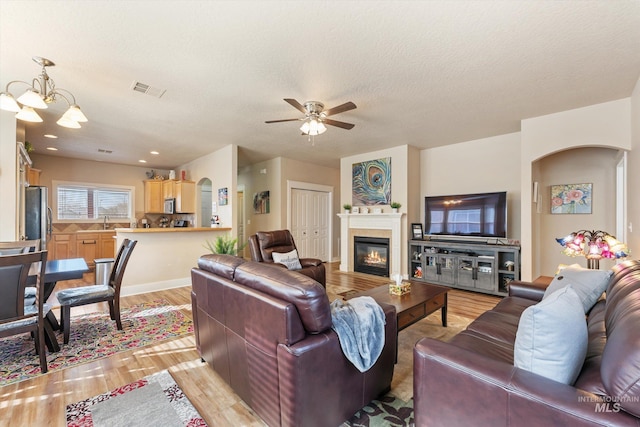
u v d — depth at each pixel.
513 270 4.20
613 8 1.79
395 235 5.38
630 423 0.78
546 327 1.04
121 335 2.81
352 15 1.87
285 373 1.33
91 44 2.18
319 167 7.33
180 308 3.63
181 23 1.94
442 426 1.15
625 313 1.11
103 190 6.90
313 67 2.53
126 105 3.39
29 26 1.95
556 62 2.44
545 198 4.66
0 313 1.92
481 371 1.06
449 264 4.80
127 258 2.95
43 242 4.02
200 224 6.72
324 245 7.53
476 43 2.17
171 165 7.31
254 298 1.51
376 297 2.66
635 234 2.88
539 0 1.74
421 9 1.82
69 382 2.02
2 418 1.65
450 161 5.29
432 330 2.95
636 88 2.83
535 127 3.77
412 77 2.71
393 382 2.02
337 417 1.49
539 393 0.92
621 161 3.86
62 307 2.62
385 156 5.64
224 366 1.86
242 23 1.95
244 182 7.61
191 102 3.30
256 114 3.70
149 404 1.77
